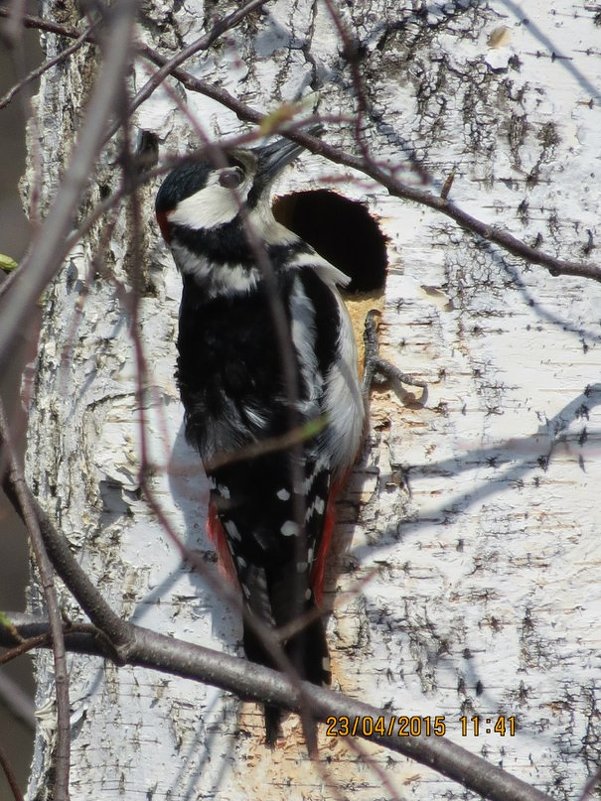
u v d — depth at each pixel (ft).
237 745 26.55
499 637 26.08
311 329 27.73
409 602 26.37
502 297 27.02
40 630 21.39
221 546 27.09
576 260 26.99
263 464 26.68
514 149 27.22
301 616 25.17
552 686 25.91
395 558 26.61
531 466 26.55
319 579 26.27
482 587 26.25
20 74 21.12
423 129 27.30
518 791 20.65
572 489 26.48
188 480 27.61
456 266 27.20
